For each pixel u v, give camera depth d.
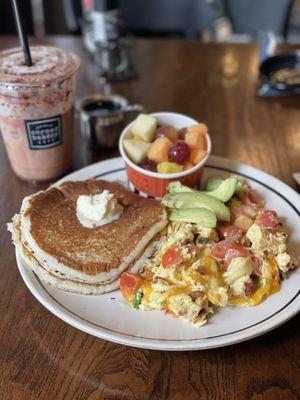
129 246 0.39
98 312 0.36
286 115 0.62
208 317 0.36
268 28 0.95
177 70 0.71
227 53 0.75
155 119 0.48
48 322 0.38
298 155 0.56
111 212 0.41
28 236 0.39
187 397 0.33
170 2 1.03
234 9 0.96
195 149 0.46
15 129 0.47
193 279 0.37
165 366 0.35
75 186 0.45
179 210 0.42
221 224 0.42
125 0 1.03
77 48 0.75
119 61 0.70
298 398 0.33
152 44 0.77
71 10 0.95
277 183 0.48
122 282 0.38
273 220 0.41
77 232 0.40
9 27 1.08
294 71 0.68
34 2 1.16
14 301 0.39
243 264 0.38
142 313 0.37
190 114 0.62
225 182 0.44
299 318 0.38
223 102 0.64
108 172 0.50
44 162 0.50
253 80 0.69
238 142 0.57
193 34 1.08
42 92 0.45
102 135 0.55
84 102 0.57
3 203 0.49
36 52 0.49
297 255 0.41
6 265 0.42
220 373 0.34
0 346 0.36
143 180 0.46
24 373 0.34
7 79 0.44
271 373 0.34
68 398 0.33
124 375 0.34
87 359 0.35
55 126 0.48
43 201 0.42
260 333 0.34
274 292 0.38
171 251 0.38
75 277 0.37
